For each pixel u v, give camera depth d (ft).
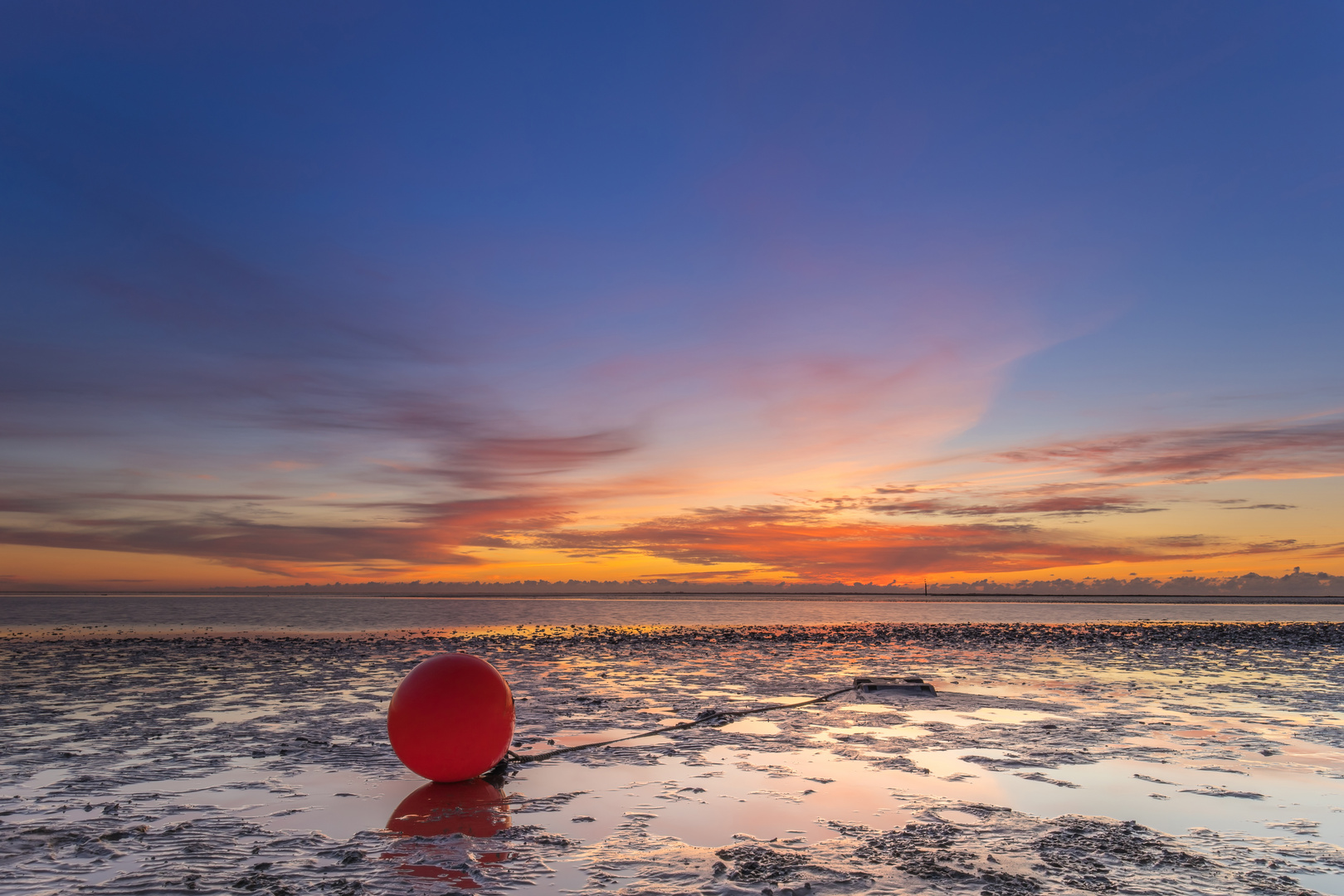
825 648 66.33
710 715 29.86
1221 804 17.66
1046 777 20.17
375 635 81.66
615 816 16.85
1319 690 37.63
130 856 14.23
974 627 102.06
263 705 32.68
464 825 16.21
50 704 33.24
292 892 12.51
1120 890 12.51
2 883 12.92
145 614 142.00
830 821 16.44
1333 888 12.63
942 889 12.59
